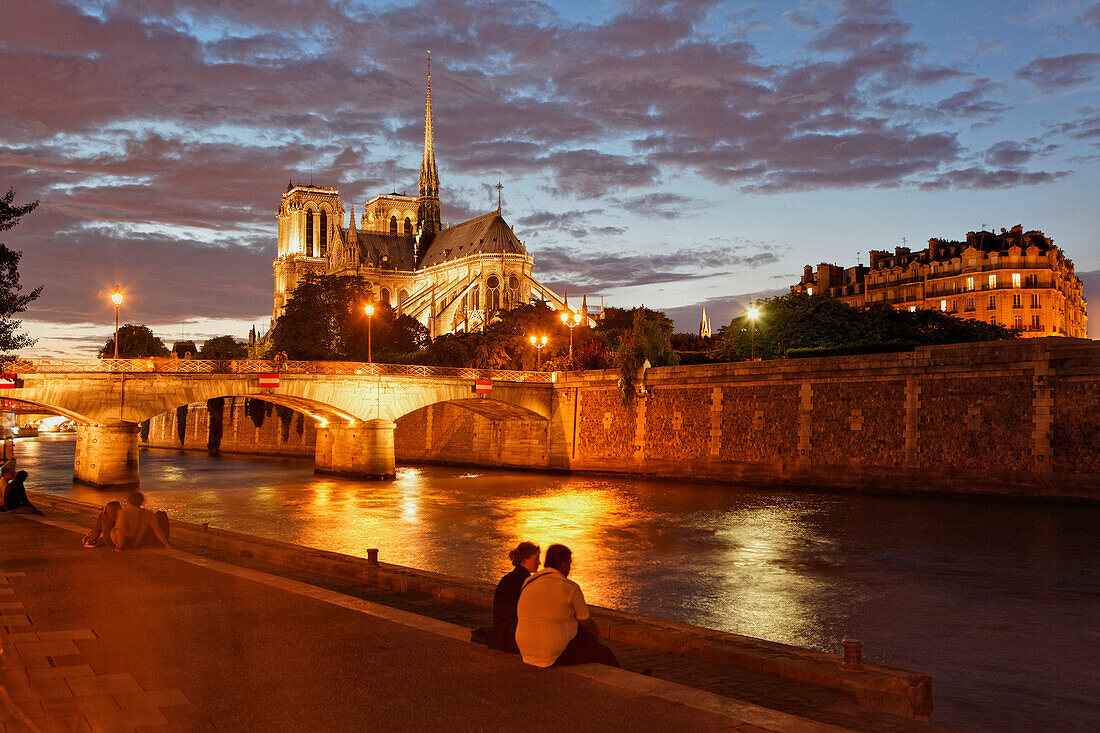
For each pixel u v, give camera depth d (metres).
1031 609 27.67
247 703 9.98
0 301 40.56
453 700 10.10
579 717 9.47
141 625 14.00
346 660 11.88
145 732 8.99
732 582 32.22
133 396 68.88
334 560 21.59
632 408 77.56
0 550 22.73
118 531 22.77
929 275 134.00
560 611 11.60
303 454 116.69
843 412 61.12
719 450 69.69
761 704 11.06
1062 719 17.48
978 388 53.78
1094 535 40.78
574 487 69.31
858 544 40.28
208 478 82.38
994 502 51.84
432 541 42.59
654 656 13.80
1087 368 48.69
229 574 19.06
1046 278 121.69
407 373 79.69
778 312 92.19
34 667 11.47
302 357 113.31
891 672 12.16
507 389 82.56
